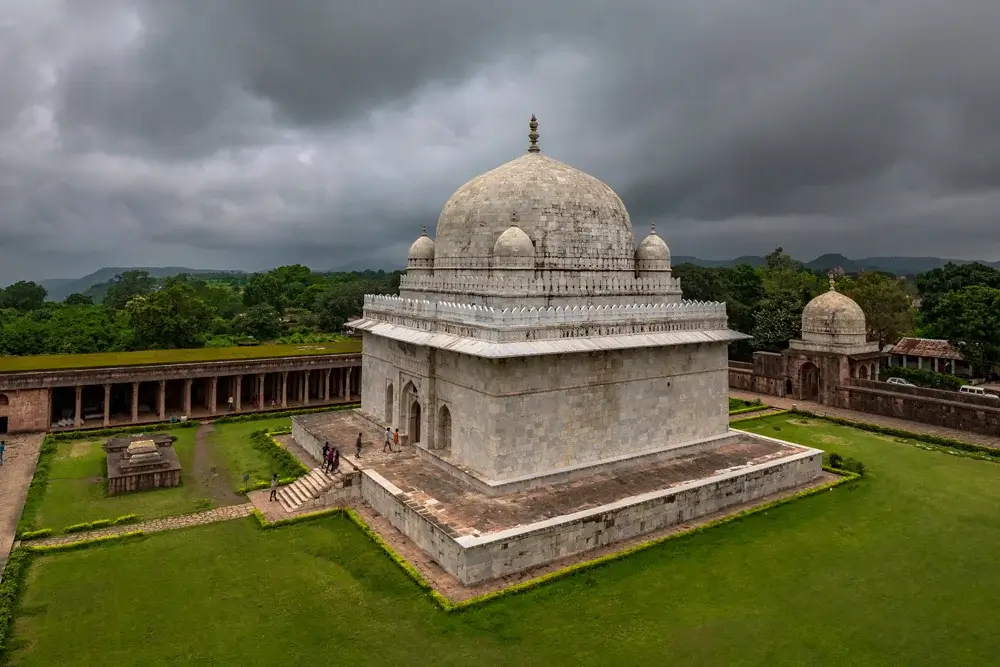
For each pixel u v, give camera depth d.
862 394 65.62
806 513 37.12
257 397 68.44
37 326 96.19
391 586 28.41
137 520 36.28
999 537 33.72
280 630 25.03
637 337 40.91
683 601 27.08
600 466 39.16
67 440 53.88
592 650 23.64
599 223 46.09
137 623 25.58
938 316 91.56
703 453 44.22
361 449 44.84
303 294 176.25
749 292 110.44
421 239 55.72
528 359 36.50
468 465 38.47
